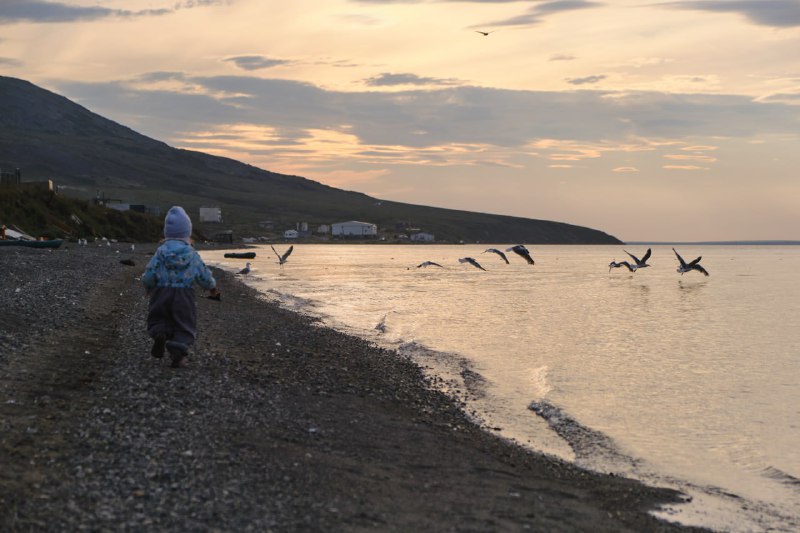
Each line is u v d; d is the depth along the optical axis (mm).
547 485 10961
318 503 8445
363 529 7809
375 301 47344
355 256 163125
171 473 8719
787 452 14438
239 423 11703
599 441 14672
